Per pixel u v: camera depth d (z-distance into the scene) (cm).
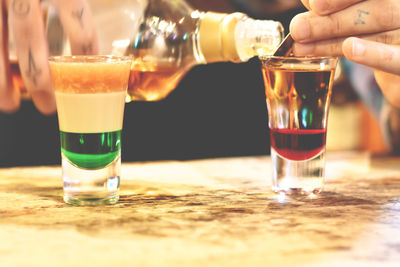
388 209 57
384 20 59
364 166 76
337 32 59
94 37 66
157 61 65
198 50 63
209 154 107
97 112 56
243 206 57
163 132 105
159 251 47
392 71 59
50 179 68
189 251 47
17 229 51
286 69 57
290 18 100
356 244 49
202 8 97
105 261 46
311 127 59
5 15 70
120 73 56
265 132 108
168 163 77
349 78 104
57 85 56
